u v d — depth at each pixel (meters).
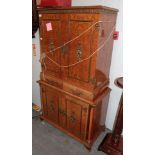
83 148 1.91
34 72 2.56
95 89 1.61
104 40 1.48
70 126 1.97
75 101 1.75
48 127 2.25
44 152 1.84
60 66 1.78
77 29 1.46
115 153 1.78
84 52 1.50
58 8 1.51
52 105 2.07
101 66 1.58
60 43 1.66
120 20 1.62
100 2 1.67
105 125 2.22
